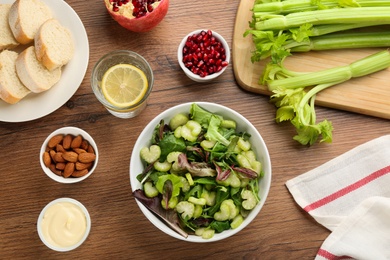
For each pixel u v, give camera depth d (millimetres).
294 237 781
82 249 782
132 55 759
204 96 805
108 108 754
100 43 816
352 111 800
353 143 799
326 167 789
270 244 781
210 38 782
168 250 781
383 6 764
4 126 796
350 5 762
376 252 766
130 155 793
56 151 759
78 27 780
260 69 790
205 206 723
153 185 721
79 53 787
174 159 711
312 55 802
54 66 754
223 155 717
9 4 790
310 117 776
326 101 790
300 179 786
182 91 805
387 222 770
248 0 802
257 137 729
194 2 821
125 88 753
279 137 796
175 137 725
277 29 769
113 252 781
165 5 762
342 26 774
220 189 700
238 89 806
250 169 705
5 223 786
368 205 769
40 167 795
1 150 794
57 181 778
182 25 820
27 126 798
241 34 800
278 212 784
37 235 787
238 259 780
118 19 761
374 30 800
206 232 704
